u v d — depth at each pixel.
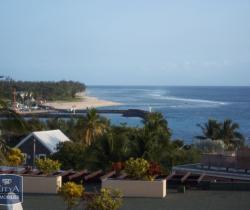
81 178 20.20
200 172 32.31
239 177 30.80
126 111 192.88
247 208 16.44
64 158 46.38
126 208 16.42
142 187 18.03
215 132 82.19
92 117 72.19
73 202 15.74
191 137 124.75
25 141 60.16
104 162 44.12
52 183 18.88
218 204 16.94
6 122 20.39
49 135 62.81
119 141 44.97
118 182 18.19
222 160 32.94
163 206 16.72
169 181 19.52
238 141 81.00
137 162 18.45
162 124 69.56
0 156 20.98
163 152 45.31
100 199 15.05
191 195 18.30
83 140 70.81
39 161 19.94
